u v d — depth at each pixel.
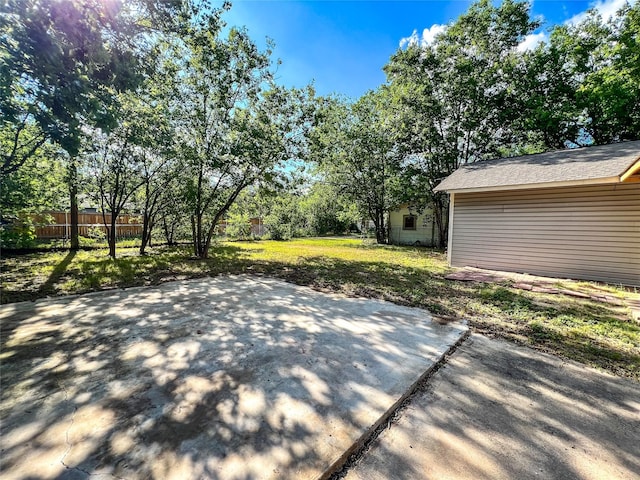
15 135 5.42
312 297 4.52
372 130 13.29
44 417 1.70
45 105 3.34
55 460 1.40
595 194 5.84
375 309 3.95
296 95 7.82
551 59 11.26
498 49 12.06
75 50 3.16
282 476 1.34
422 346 2.78
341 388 2.06
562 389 2.13
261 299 4.34
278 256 9.54
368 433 1.64
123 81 3.78
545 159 7.54
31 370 2.23
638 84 9.43
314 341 2.86
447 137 12.81
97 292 4.60
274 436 1.59
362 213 15.80
